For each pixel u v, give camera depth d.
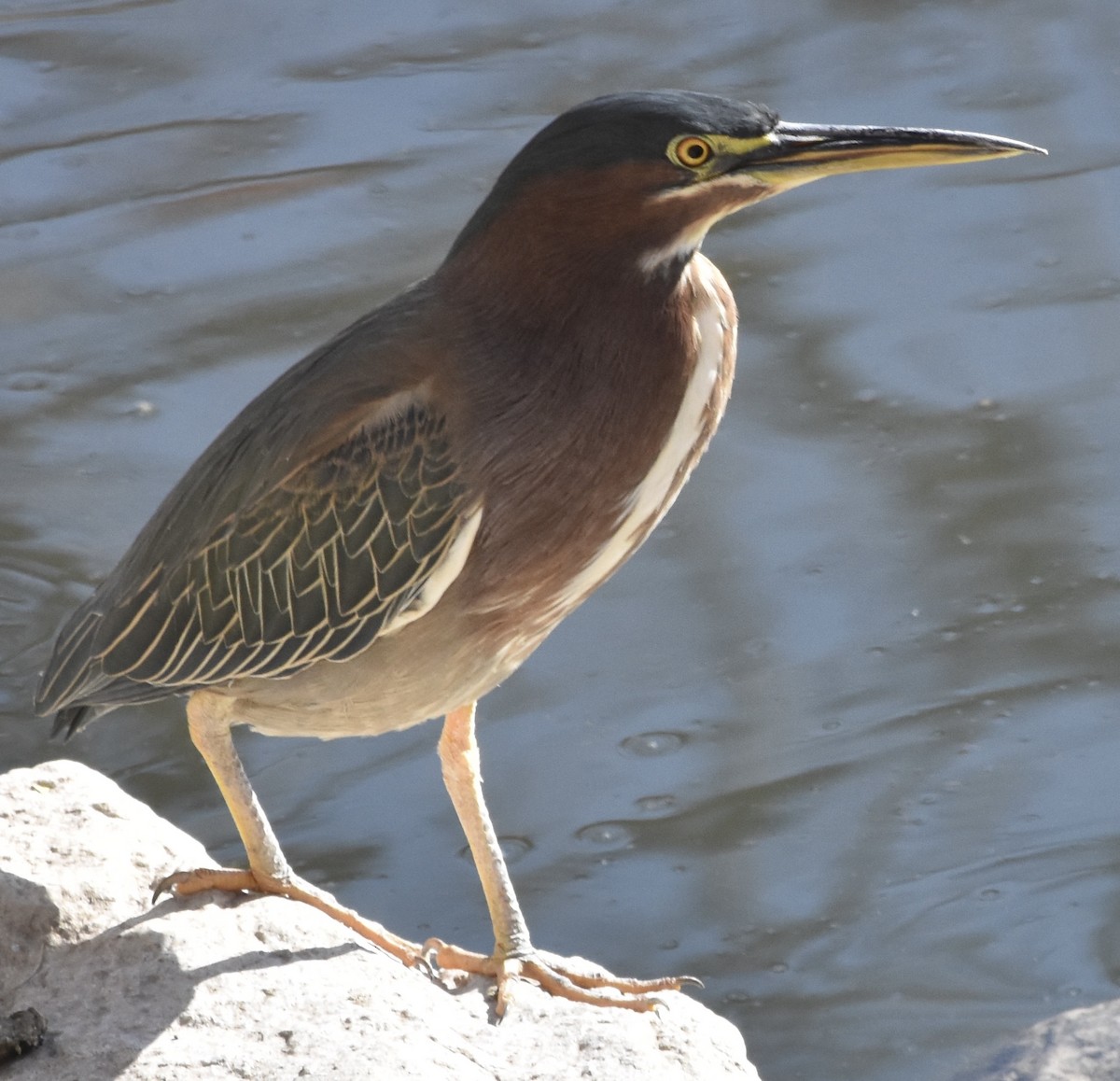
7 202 17.11
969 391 14.76
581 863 11.34
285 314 15.78
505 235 6.84
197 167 17.47
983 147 6.93
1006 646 12.71
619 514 7.08
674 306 6.93
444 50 18.97
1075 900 10.96
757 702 12.40
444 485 6.96
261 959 7.04
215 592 7.47
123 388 15.14
